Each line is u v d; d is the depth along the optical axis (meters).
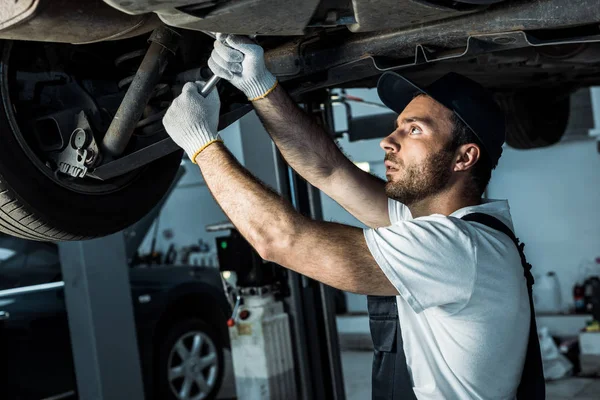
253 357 4.12
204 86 1.59
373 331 1.63
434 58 1.66
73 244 4.38
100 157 1.83
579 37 1.54
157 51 1.70
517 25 1.52
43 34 1.45
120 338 4.51
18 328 4.21
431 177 1.55
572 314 6.31
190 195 9.23
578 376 5.61
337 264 1.39
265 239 1.44
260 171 4.99
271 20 1.36
